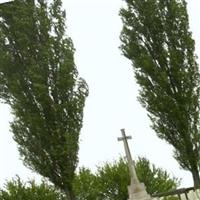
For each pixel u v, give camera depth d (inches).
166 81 1180.5
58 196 1544.0
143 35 1233.4
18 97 1111.0
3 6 1149.7
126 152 996.6
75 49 1137.4
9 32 1143.0
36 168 1107.3
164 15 1223.5
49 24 1138.7
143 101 1205.7
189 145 1163.9
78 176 1610.5
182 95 1179.9
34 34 1136.8
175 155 1182.9
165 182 1592.0
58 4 1160.2
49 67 1117.1
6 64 1120.8
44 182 1576.0
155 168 1626.5
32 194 1545.3
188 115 1178.6
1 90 1131.3
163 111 1181.7
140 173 1573.6
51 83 1115.3
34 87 1107.3
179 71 1184.2
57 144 1090.7
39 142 1101.7
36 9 1146.7
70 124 1104.8
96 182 1600.6
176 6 1210.0
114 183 1577.3
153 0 1230.3
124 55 1244.5
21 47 1128.8
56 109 1096.8
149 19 1224.2
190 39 1203.9
